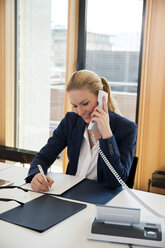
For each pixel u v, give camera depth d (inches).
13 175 70.7
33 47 146.6
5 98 148.5
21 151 137.3
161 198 58.4
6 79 147.4
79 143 73.5
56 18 139.3
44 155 75.2
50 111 147.2
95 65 136.9
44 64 145.2
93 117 61.7
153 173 113.5
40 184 60.1
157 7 111.4
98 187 63.4
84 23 133.7
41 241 41.6
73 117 75.9
